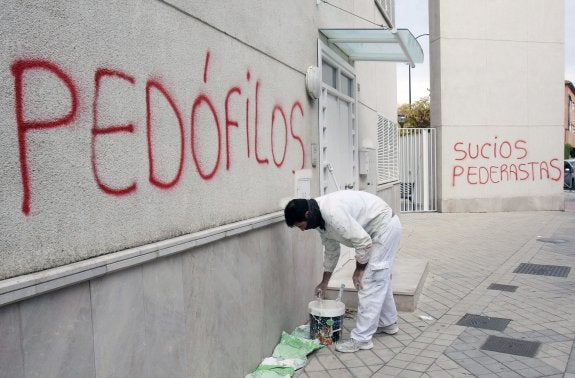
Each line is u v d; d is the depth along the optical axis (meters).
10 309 1.83
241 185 3.68
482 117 13.89
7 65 1.85
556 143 14.05
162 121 2.75
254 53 3.93
